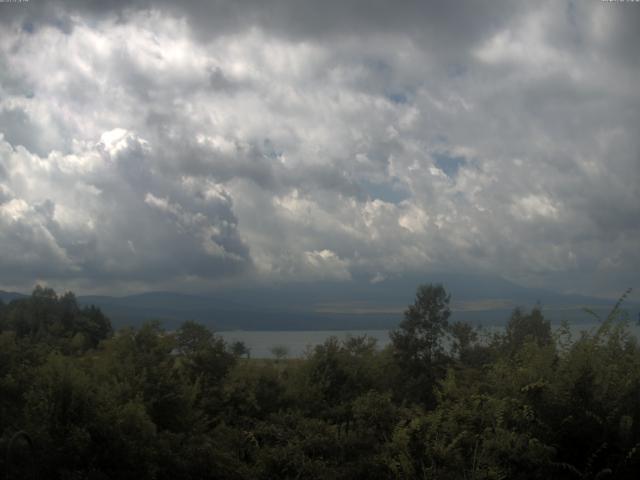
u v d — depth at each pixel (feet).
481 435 21.17
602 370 21.16
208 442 24.06
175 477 21.62
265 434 25.90
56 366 21.98
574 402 20.62
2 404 22.80
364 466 22.03
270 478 22.99
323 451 23.52
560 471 20.34
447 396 25.79
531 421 21.01
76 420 20.77
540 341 24.97
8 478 18.70
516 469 20.31
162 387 27.84
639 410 20.35
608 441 20.12
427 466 21.44
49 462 19.31
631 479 19.86
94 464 19.81
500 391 22.53
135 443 20.89
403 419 24.31
